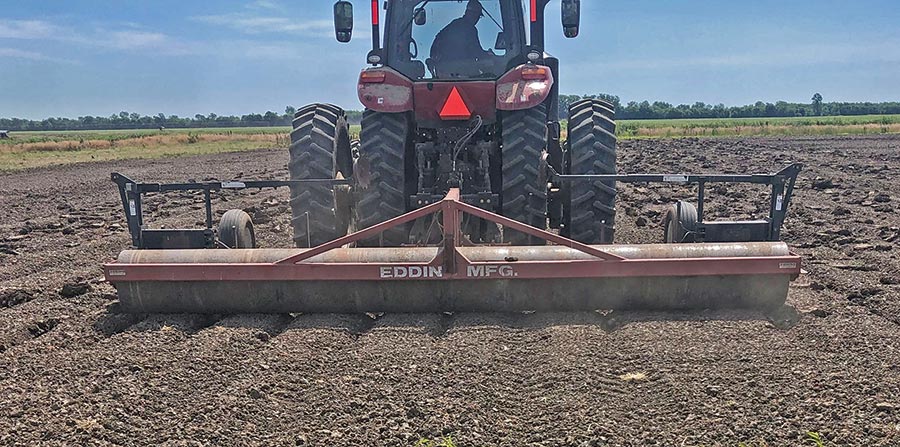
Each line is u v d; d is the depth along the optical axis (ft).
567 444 10.70
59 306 18.15
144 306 16.93
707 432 10.89
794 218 31.63
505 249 16.25
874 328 15.10
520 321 16.16
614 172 19.48
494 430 11.15
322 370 13.55
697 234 17.39
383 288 16.48
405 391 12.52
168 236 17.94
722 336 14.71
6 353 14.74
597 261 15.83
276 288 16.62
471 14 21.09
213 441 10.98
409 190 21.01
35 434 11.21
